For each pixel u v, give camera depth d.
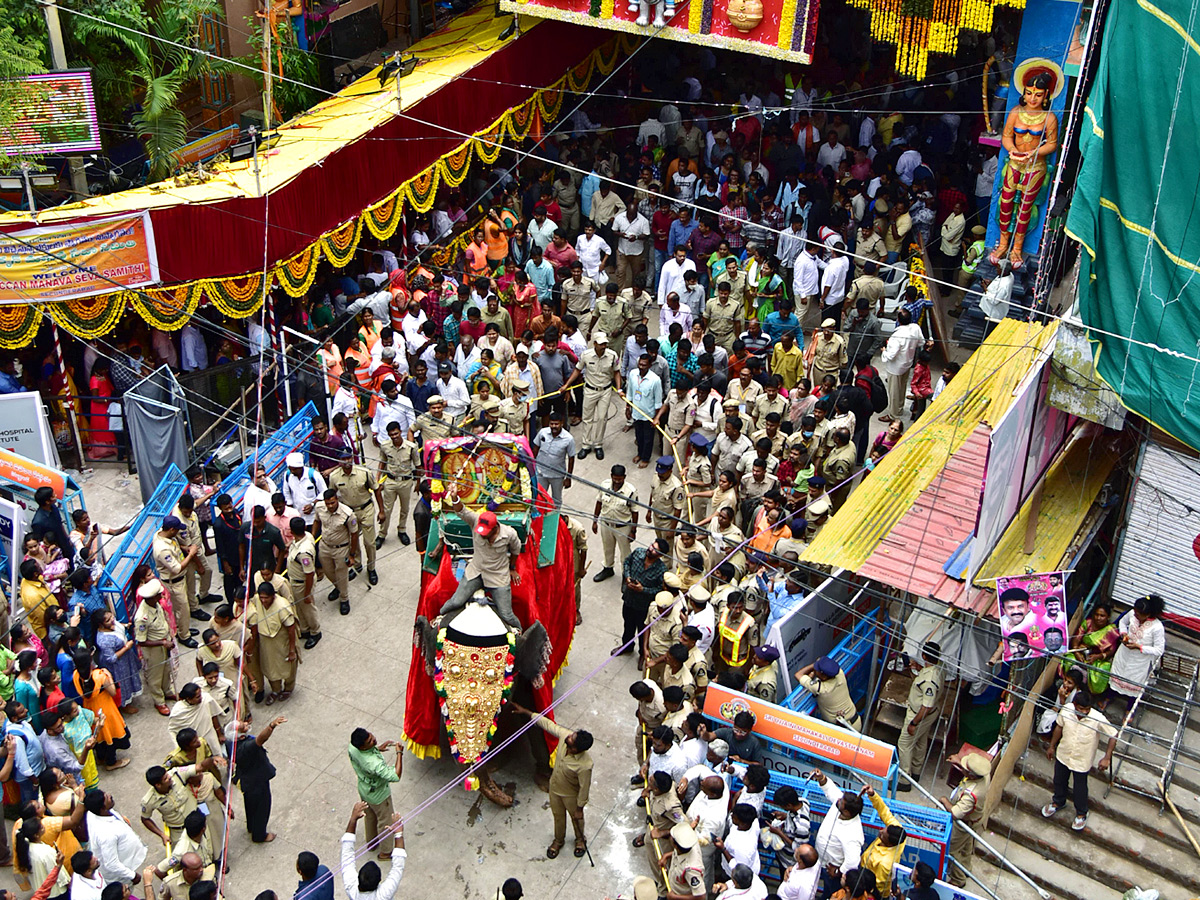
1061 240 17.64
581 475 17.59
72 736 11.88
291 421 16.91
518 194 22.06
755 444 14.96
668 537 14.95
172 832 11.10
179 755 11.17
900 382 18.20
